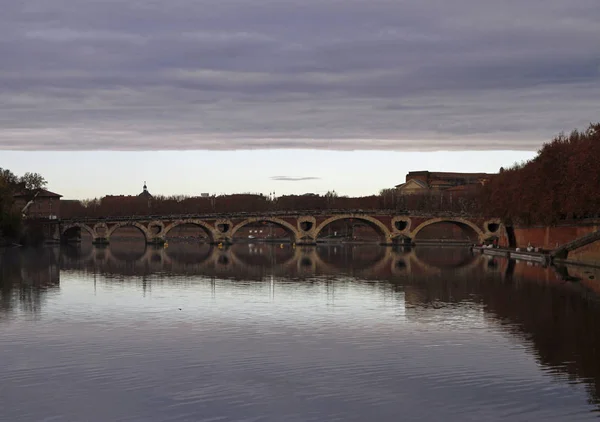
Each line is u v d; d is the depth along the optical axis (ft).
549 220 648.38
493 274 567.18
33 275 557.74
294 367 244.42
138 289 456.45
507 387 223.71
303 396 214.90
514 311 360.69
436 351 267.59
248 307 371.76
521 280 515.09
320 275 565.12
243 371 239.91
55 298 408.87
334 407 206.28
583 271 581.12
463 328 311.88
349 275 565.12
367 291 446.60
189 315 344.49
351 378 232.12
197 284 489.26
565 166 631.56
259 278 538.06
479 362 252.01
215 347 273.13
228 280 520.01
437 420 197.36
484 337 293.02
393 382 228.02
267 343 279.90
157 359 255.09
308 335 295.28
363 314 348.79
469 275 559.79
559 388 222.89
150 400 211.82
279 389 221.05
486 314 350.43
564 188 617.21
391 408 205.46
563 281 504.84
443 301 397.60
